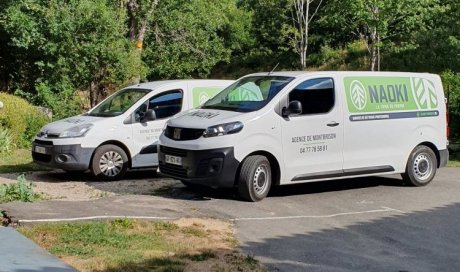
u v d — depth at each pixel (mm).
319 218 8445
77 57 19469
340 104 9977
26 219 7285
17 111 16469
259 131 9234
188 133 9305
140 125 11742
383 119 10414
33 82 21641
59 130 11438
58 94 20250
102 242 6590
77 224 7191
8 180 11453
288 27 30891
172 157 9469
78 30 19266
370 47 24594
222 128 9031
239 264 6102
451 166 14062
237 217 8266
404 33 24234
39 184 11000
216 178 9008
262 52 43281
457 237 7617
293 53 40250
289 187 10734
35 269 5164
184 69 26188
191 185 10578
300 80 9742
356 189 10656
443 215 8789
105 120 11547
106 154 11484
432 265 6461
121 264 5855
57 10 19094
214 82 12562
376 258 6648
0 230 6551
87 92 21453
